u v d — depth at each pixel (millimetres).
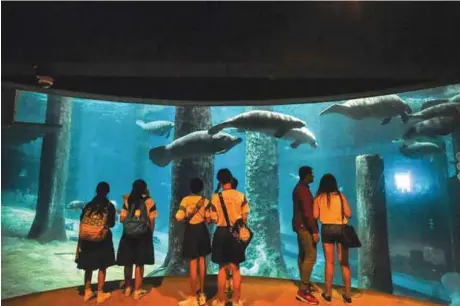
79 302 4957
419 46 3684
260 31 3814
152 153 11508
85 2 3824
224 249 4418
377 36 3723
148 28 3828
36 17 3850
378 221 9516
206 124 12234
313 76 4309
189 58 3818
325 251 5047
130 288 5320
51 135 17438
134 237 4965
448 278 16734
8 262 14094
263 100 5914
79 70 4105
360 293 5512
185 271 10531
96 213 4875
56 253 15938
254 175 14797
